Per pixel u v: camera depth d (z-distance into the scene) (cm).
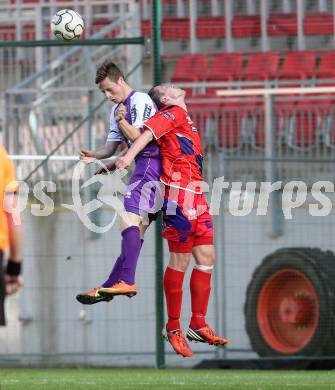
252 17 6506
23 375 3881
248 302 4659
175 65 6231
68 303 4612
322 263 4559
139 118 2859
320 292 4516
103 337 4688
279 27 6328
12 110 5500
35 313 4650
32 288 4612
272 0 6506
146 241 4678
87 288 4591
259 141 5347
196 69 6147
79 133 5231
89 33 6106
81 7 6334
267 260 4650
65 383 3203
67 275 4597
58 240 4578
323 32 6244
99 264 4569
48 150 5444
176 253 2841
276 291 4631
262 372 4178
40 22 6094
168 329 2884
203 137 5369
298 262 4584
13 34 6519
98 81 2895
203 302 2873
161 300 4288
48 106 5525
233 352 4719
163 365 4341
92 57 6066
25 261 4600
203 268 2861
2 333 4694
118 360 4669
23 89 5553
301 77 5988
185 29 6438
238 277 4766
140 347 4694
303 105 5372
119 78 2897
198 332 2873
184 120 2823
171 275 2848
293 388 2939
